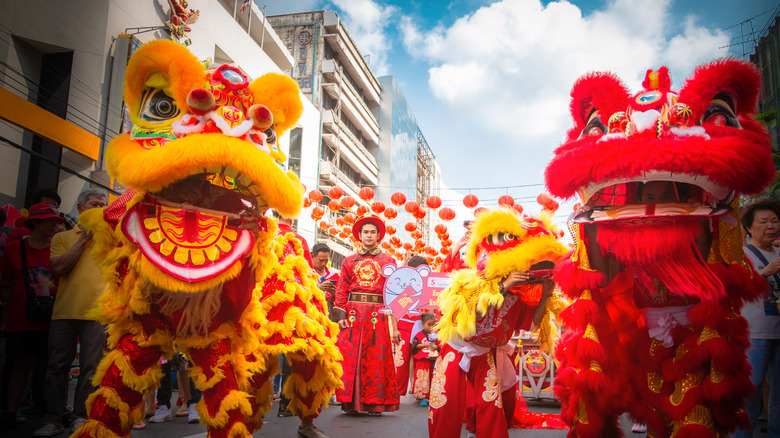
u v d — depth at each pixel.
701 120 2.70
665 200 2.89
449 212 15.44
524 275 3.42
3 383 4.85
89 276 4.36
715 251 2.77
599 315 2.87
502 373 3.80
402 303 6.31
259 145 2.76
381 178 48.34
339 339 6.22
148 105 2.71
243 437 2.70
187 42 21.27
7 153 15.95
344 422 5.52
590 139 2.81
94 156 17.38
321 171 35.19
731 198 2.69
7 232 6.26
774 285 3.93
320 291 3.86
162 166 2.47
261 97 2.92
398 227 49.78
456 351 3.71
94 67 17.78
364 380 6.09
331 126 36.88
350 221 14.41
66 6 17.53
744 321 2.68
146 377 2.64
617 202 3.07
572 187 2.73
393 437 4.63
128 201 2.78
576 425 2.88
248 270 2.84
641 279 2.82
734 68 2.66
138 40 18.48
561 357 3.12
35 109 15.48
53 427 4.24
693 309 2.66
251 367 2.92
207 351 2.78
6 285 4.80
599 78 2.88
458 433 3.63
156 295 2.69
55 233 4.93
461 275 3.68
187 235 2.65
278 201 2.68
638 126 2.67
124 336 2.68
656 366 2.87
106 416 2.54
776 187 8.43
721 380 2.58
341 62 41.62
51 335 4.32
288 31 38.84
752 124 2.77
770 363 3.89
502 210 3.56
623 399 2.93
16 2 16.67
